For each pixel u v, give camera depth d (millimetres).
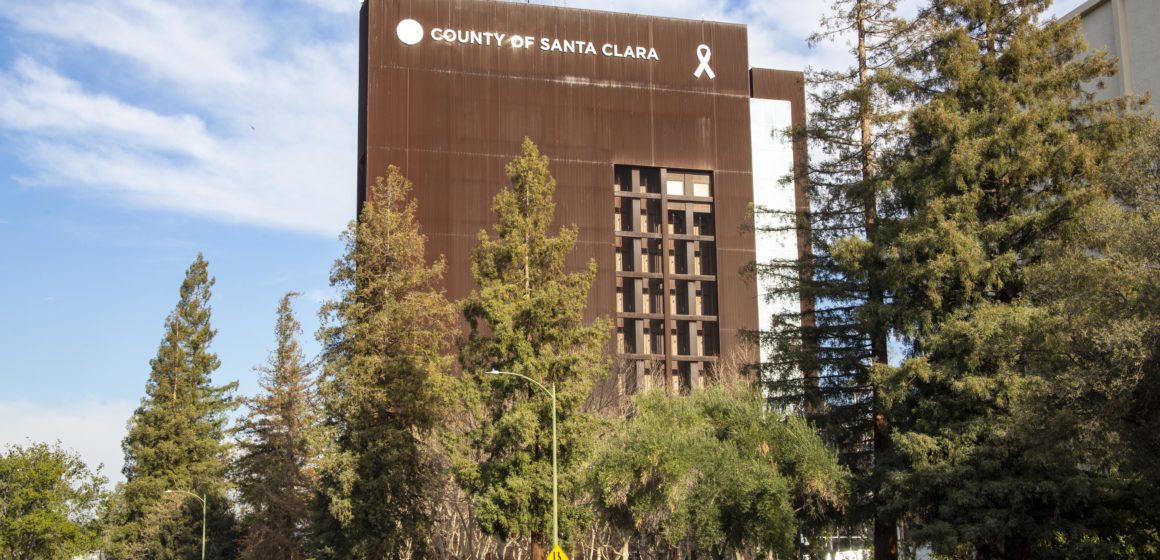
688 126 101062
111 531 83312
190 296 93312
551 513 38844
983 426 33469
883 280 37062
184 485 85875
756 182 101938
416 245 49719
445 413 49688
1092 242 33750
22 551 64250
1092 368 27500
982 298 35375
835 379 40781
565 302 40312
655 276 98750
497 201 42438
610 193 96875
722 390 41375
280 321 70250
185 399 90062
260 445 69500
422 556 49344
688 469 36906
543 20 98250
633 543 52781
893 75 39031
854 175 41438
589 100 98125
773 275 42062
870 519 39031
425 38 94500
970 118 36438
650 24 101812
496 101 95000
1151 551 32969
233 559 85375
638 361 93812
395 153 91375
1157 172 31828
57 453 67375
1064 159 34875
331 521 48812
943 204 35312
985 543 34438
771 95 104562
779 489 35844
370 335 47625
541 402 39094
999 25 39000
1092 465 34594
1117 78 57938
